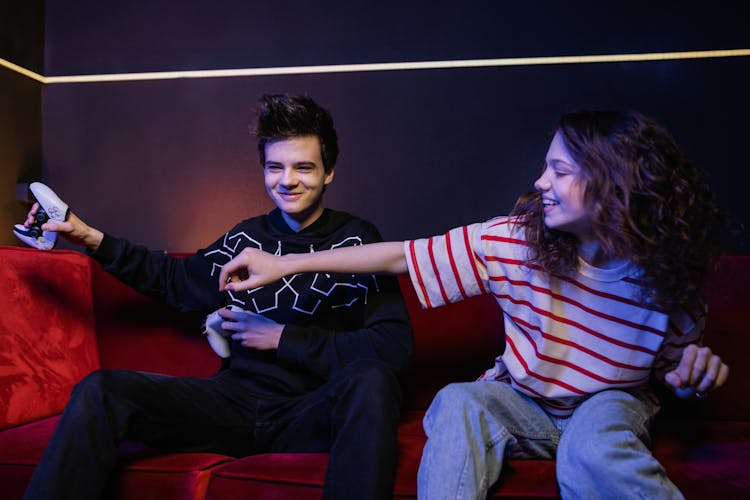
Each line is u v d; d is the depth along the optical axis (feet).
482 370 5.63
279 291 4.91
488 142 6.95
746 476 3.89
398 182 7.02
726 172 6.68
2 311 4.92
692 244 3.98
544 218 4.13
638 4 6.83
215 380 4.73
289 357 4.47
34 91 7.22
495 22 6.97
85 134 7.30
